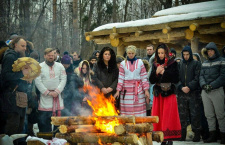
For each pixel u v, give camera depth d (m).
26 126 6.47
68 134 4.80
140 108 6.54
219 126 7.05
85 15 29.17
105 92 6.60
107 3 29.66
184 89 7.34
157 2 28.98
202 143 7.03
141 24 10.51
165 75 6.07
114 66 6.74
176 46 12.87
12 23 22.34
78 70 7.03
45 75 6.56
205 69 7.34
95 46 29.55
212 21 9.01
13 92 5.13
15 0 23.98
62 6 33.19
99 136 4.58
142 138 4.78
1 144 4.34
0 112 5.18
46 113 6.57
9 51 5.23
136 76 6.57
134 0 32.22
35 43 28.81
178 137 6.07
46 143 4.96
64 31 34.09
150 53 8.45
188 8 11.80
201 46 13.02
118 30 11.05
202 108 7.67
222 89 7.13
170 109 6.06
